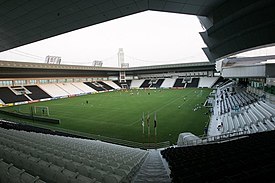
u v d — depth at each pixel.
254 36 8.85
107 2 7.83
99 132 23.89
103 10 8.53
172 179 5.27
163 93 67.00
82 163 6.39
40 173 5.29
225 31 9.62
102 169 5.88
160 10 8.65
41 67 61.59
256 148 6.67
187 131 23.09
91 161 6.55
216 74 87.75
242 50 10.45
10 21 9.62
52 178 5.01
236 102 31.98
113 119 30.64
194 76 94.19
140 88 93.75
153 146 18.70
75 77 84.12
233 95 39.72
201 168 5.16
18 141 9.27
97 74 94.81
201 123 26.27
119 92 77.12
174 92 69.00
